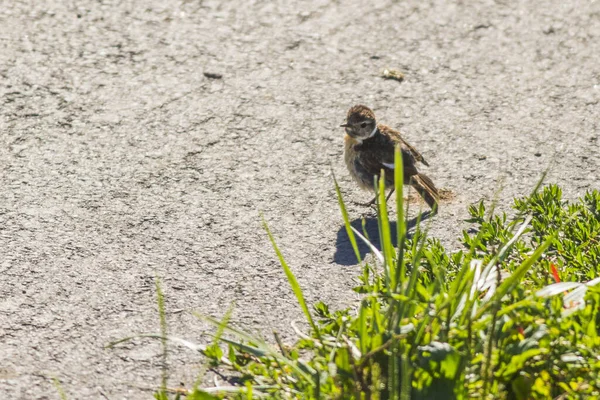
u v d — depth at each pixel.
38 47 14.84
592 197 10.33
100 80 14.07
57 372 8.11
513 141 12.90
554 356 7.24
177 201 11.27
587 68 14.84
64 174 11.73
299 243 10.56
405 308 7.60
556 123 13.34
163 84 14.07
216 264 10.04
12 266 9.77
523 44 15.52
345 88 14.21
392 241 10.67
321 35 15.69
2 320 8.82
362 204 11.60
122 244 10.33
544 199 10.35
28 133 12.62
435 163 12.40
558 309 7.50
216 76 14.36
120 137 12.67
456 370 6.99
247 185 11.73
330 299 9.48
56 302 9.19
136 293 9.42
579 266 9.23
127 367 8.23
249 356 8.10
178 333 8.78
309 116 13.44
